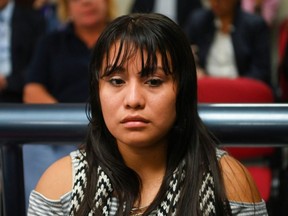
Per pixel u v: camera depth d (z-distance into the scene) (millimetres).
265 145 662
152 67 613
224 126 656
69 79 1868
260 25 2596
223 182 658
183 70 636
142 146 635
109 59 623
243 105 661
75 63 1861
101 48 636
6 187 665
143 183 681
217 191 649
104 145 672
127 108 610
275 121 642
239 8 2627
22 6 2793
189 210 637
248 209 675
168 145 679
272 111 647
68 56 1872
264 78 2566
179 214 639
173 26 637
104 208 660
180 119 657
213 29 2625
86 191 665
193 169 657
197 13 2686
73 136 663
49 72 1895
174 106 633
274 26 3541
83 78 1860
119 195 664
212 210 646
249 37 2594
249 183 684
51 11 3061
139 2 3207
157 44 617
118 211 658
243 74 2588
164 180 661
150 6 3188
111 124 626
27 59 2750
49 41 1896
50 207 682
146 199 674
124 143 639
